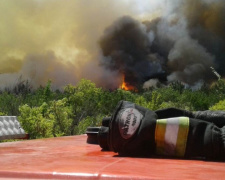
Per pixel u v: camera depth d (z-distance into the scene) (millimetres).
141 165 1475
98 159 1736
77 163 1547
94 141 2934
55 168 1354
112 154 2037
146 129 1899
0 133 6309
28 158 1815
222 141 1797
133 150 1909
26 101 21875
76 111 17812
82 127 16641
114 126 1952
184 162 1648
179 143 1863
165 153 1905
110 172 1232
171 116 2059
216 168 1430
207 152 1808
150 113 1968
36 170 1299
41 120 12203
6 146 2766
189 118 1901
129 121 1933
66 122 15023
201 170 1347
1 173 1292
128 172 1238
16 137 6816
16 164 1527
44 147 2629
